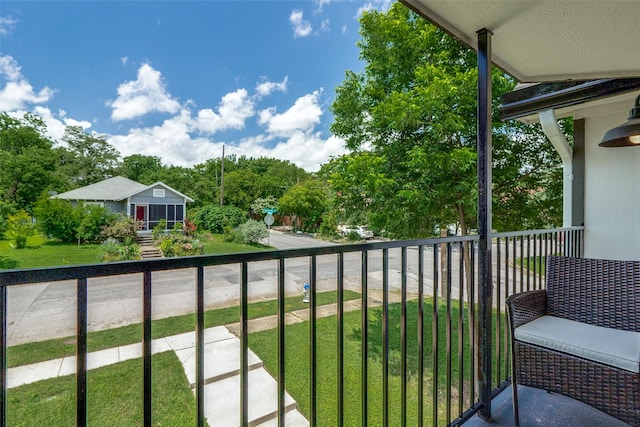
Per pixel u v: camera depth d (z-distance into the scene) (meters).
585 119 3.10
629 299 1.51
